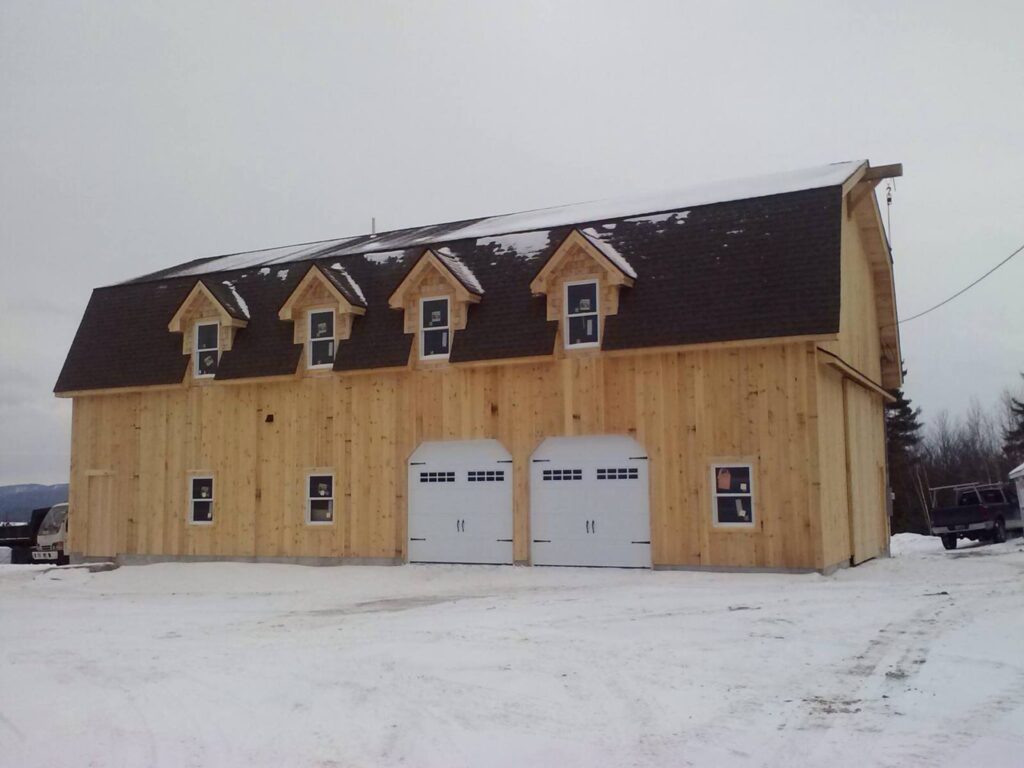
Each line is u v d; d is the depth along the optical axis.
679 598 15.49
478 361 20.84
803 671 9.75
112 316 26.88
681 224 20.70
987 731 7.47
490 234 23.36
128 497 25.31
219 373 23.97
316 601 17.77
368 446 22.53
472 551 21.31
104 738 8.16
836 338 17.75
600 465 20.09
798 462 18.17
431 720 8.32
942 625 11.95
